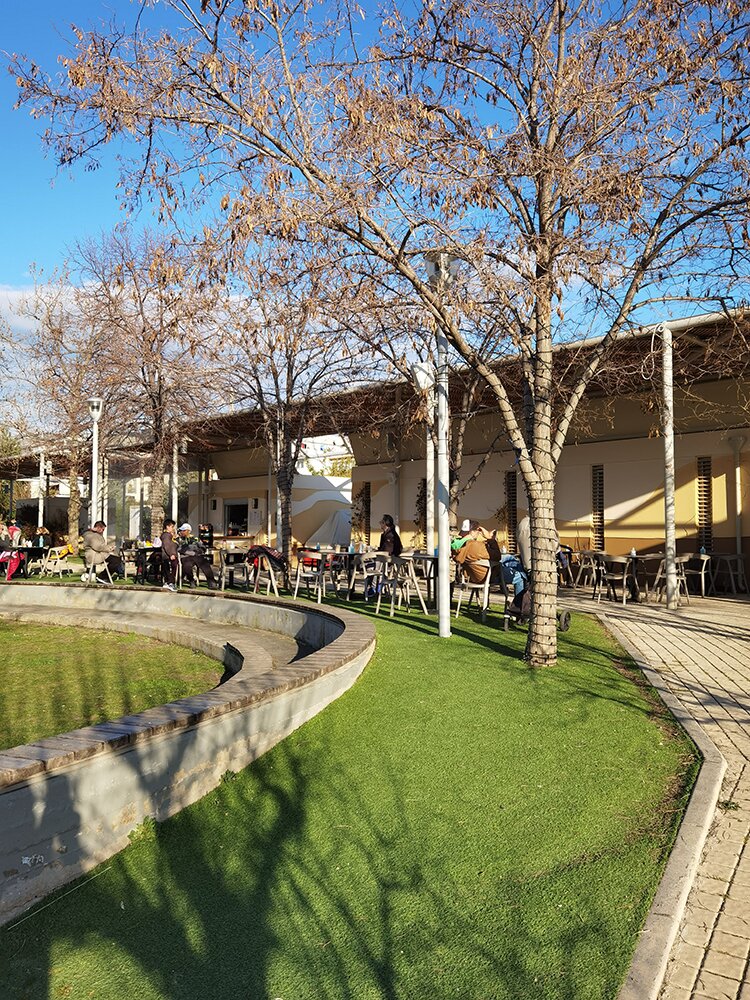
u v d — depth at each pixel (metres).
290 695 5.69
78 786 3.84
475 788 4.81
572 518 18.88
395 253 7.41
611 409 17.45
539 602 7.89
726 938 3.32
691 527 16.59
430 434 12.89
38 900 3.60
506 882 3.75
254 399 18.45
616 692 6.94
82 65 6.80
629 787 4.81
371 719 6.02
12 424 25.11
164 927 3.53
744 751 5.47
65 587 15.66
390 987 3.06
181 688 8.46
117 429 23.58
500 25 8.80
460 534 15.20
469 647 8.71
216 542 24.48
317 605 10.39
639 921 3.35
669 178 8.37
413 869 3.92
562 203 8.24
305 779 4.98
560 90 8.20
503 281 7.38
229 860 4.10
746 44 7.91
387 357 10.42
